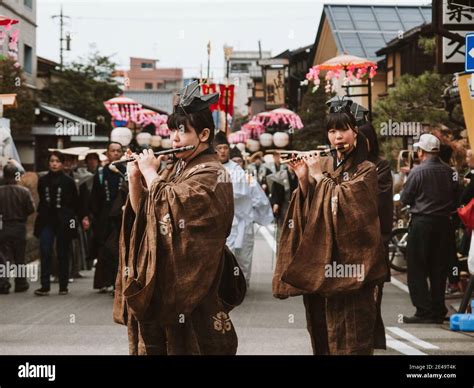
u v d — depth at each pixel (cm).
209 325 452
